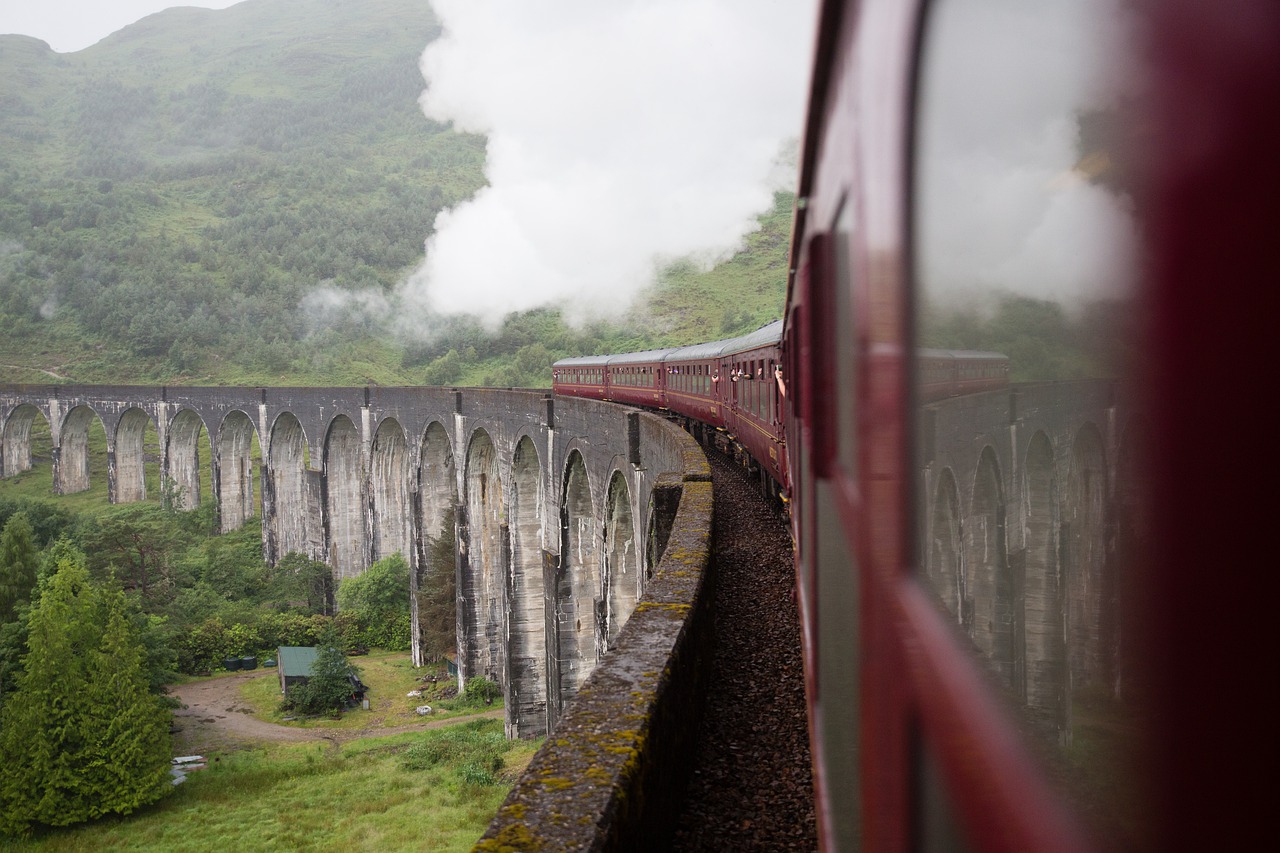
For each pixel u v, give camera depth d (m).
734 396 20.55
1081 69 0.91
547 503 33.75
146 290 176.00
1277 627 0.63
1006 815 1.05
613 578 26.92
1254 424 0.65
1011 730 1.11
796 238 6.16
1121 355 0.85
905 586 1.78
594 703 4.52
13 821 35.31
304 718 47.62
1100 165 0.88
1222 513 0.69
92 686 37.00
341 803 36.38
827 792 3.91
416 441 50.12
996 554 1.20
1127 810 0.83
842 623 3.14
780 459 12.79
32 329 162.12
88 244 199.25
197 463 80.00
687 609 6.42
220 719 47.94
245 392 67.50
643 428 22.00
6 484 97.25
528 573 38.78
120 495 84.06
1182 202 0.73
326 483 59.38
